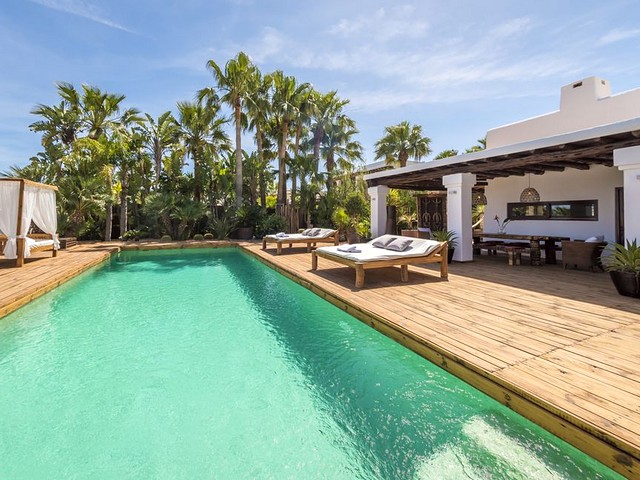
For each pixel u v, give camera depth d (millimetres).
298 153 20359
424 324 4027
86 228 15727
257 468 2311
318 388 3279
